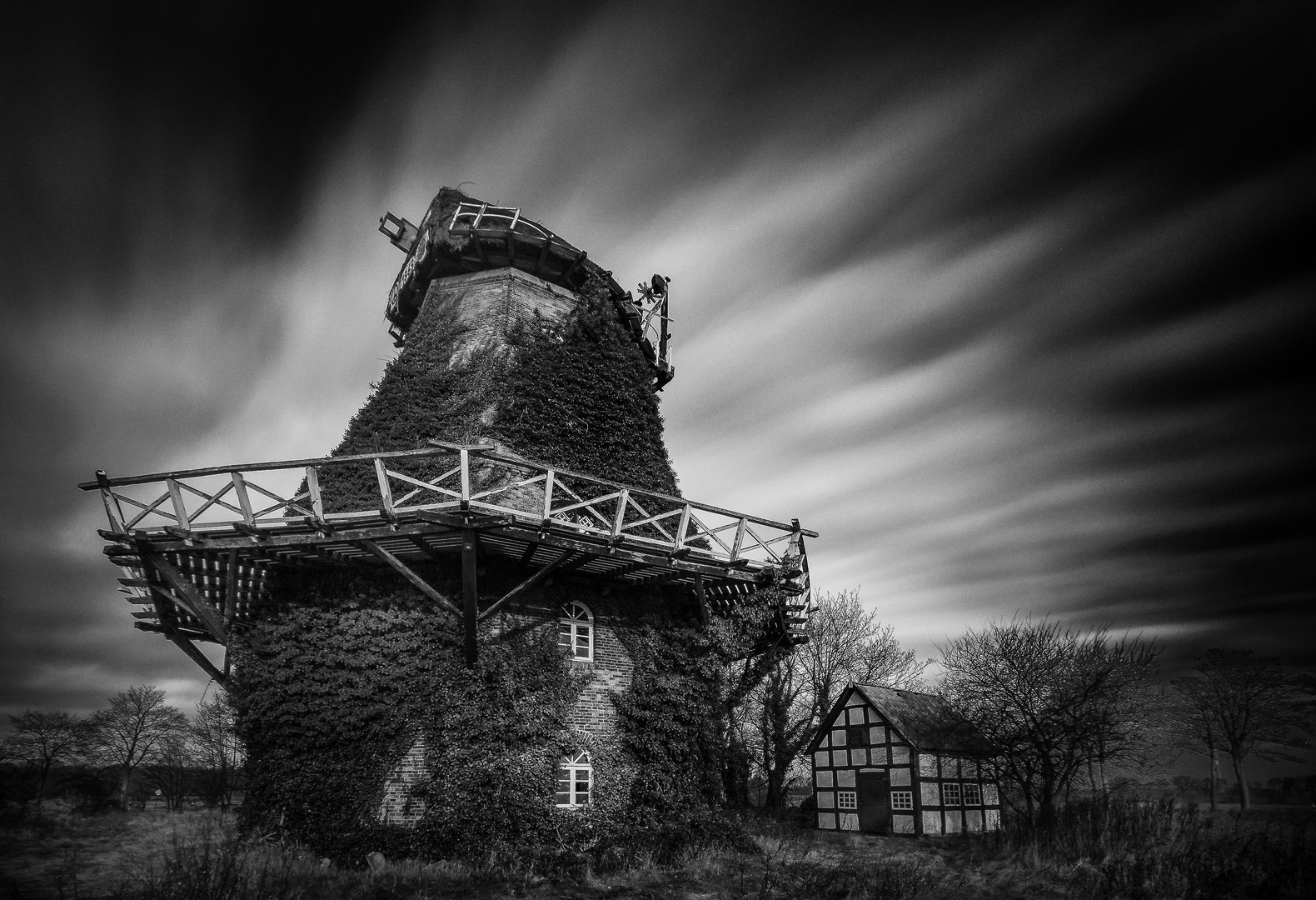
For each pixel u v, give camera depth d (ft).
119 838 51.67
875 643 118.73
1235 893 36.76
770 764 100.37
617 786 51.26
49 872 38.22
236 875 30.55
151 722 127.85
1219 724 117.29
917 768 78.33
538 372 60.70
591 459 60.29
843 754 86.53
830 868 46.85
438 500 54.65
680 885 40.88
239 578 51.26
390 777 46.98
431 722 47.06
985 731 56.70
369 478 57.57
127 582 50.16
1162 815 48.08
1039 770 54.34
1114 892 37.70
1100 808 49.55
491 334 63.57
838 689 111.86
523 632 50.72
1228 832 50.52
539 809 45.60
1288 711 114.73
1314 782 118.11
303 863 41.93
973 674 58.49
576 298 71.10
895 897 38.22
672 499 52.80
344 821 45.47
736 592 60.70
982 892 40.04
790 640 64.39
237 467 46.57
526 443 57.62
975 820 81.76
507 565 51.06
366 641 49.21
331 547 47.65
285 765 46.93
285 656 48.88
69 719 122.72
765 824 76.59
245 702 48.49
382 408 61.00
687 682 56.85
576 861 43.65
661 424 69.15
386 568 50.90
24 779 91.97
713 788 56.44
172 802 111.75
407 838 44.39
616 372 64.95
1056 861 45.29
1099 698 53.36
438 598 46.03
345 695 48.01
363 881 38.75
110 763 124.16
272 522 47.26
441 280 69.67
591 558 49.06
